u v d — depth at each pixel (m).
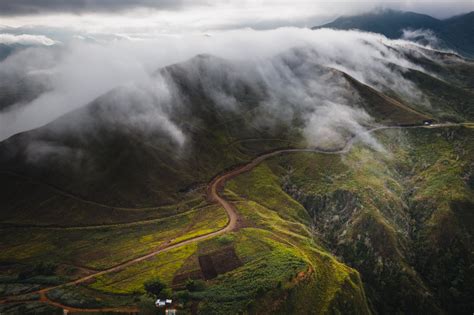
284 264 174.62
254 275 167.62
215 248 198.62
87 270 196.62
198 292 158.88
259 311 147.50
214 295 155.38
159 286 163.62
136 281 175.50
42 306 160.38
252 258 184.88
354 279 186.12
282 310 151.38
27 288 179.00
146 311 148.62
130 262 197.38
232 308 146.75
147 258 198.50
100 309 155.00
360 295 179.25
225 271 176.12
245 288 158.12
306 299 159.62
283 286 157.75
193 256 192.25
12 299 168.88
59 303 162.38
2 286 183.75
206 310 146.50
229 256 189.00
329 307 159.75
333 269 184.12
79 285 178.50
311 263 180.75
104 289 171.62
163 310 147.75
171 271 180.00
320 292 166.00
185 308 148.25
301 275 166.25
